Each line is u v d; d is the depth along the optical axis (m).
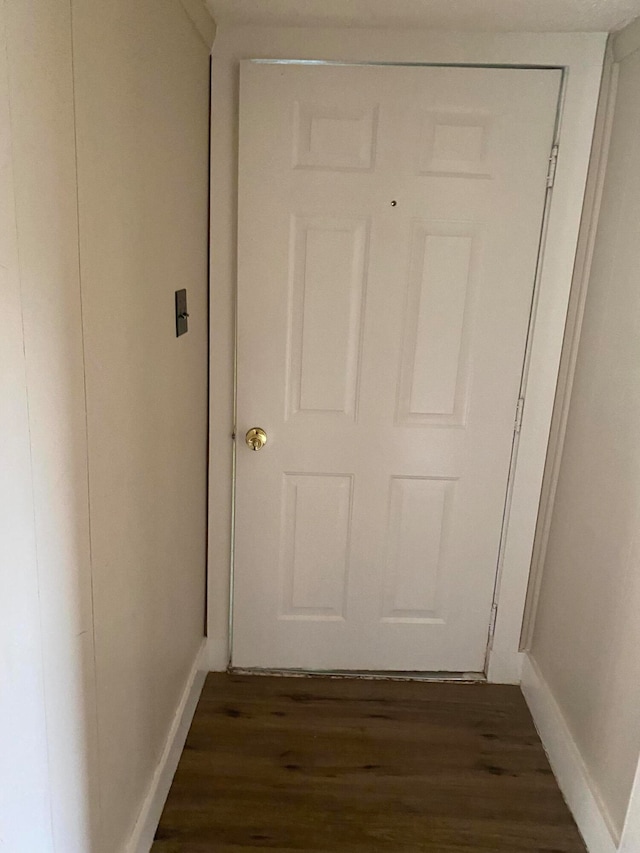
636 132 1.67
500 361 2.05
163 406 1.57
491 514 2.18
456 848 1.68
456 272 1.99
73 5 0.95
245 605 2.27
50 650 0.99
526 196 1.92
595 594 1.76
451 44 1.83
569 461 2.02
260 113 1.87
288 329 2.04
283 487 2.17
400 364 2.06
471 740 2.05
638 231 1.63
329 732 2.06
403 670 2.34
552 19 1.71
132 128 1.24
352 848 1.67
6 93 0.77
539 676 2.15
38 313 0.89
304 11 1.71
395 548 2.22
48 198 0.90
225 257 1.99
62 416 0.98
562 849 1.69
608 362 1.76
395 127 1.88
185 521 1.89
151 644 1.58
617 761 1.58
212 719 2.09
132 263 1.28
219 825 1.71
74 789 1.12
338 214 1.94
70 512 1.04
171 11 1.46
